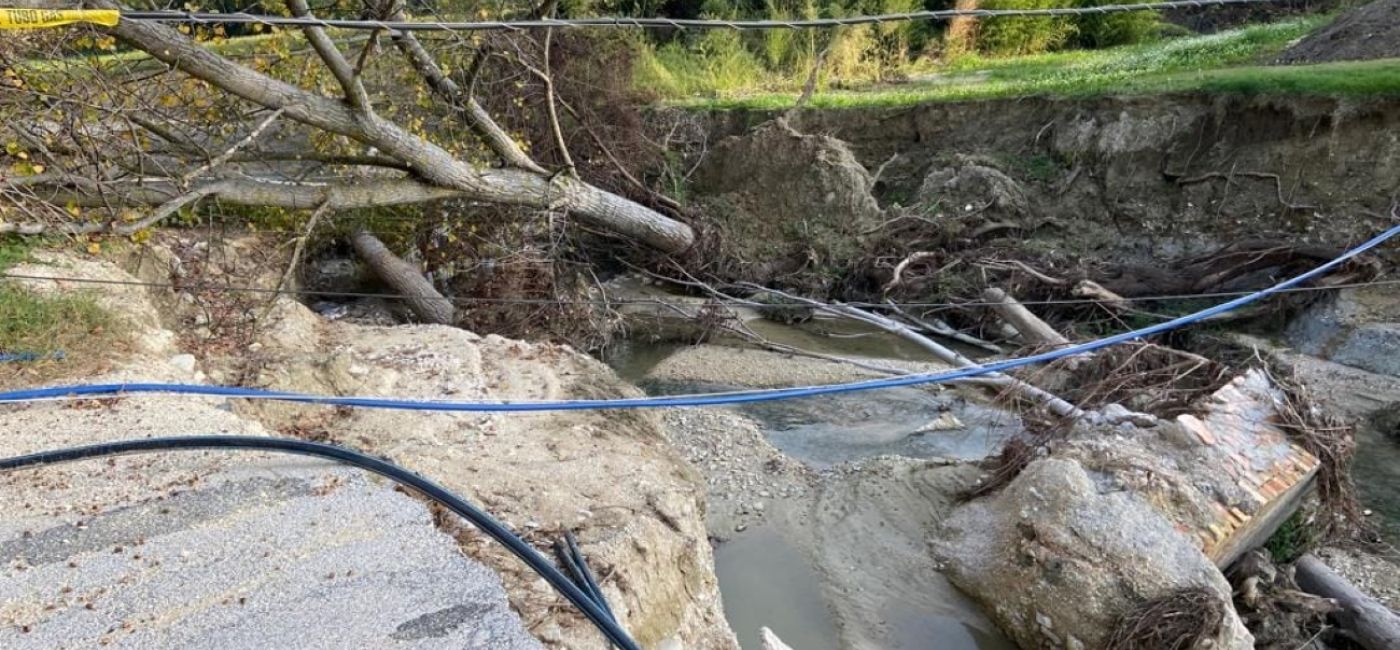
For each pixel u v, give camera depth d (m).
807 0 19.61
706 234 14.14
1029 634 6.16
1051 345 9.57
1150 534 5.96
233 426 4.95
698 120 16.64
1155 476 6.44
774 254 14.56
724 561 7.18
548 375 7.58
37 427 4.72
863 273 13.66
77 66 7.59
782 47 19.77
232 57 9.85
